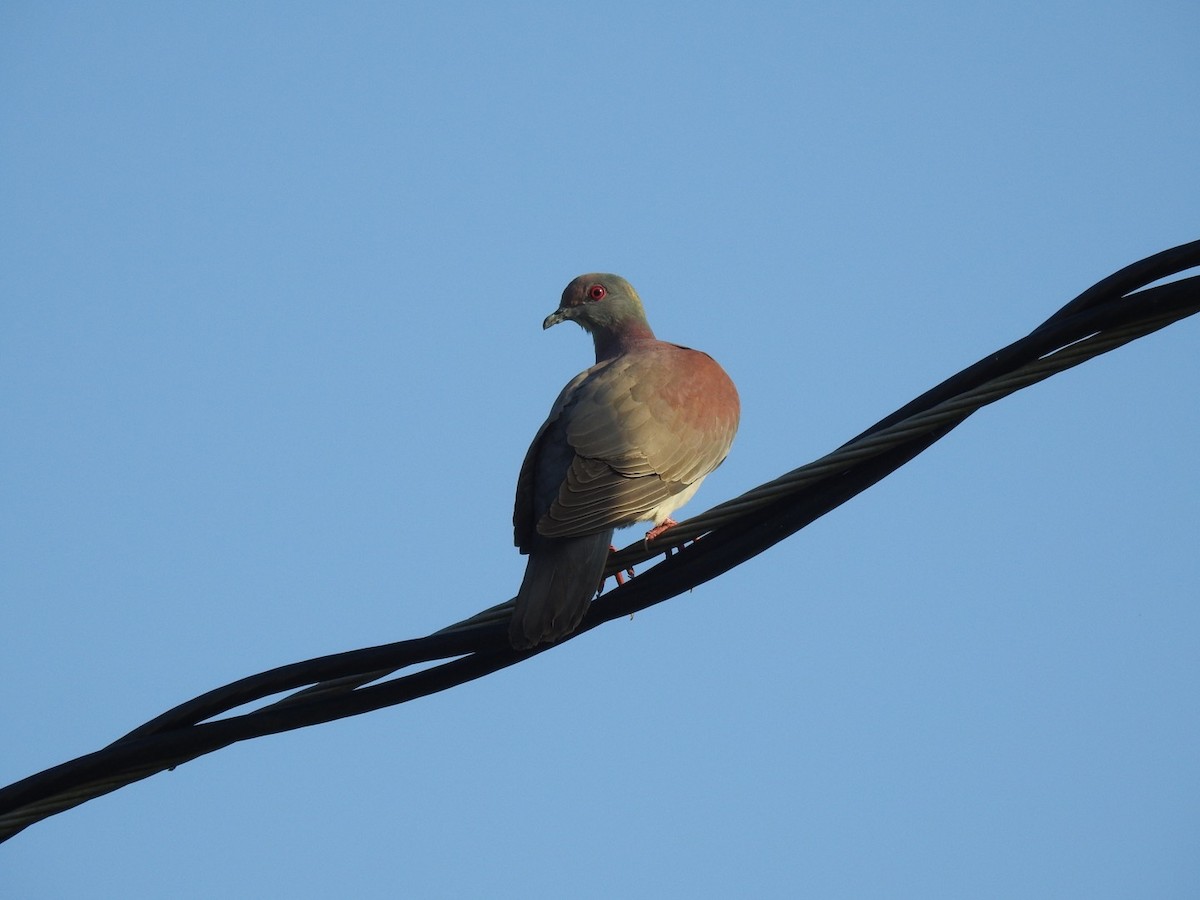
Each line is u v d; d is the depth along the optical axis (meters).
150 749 11.67
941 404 11.39
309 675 11.76
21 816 11.59
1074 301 11.35
